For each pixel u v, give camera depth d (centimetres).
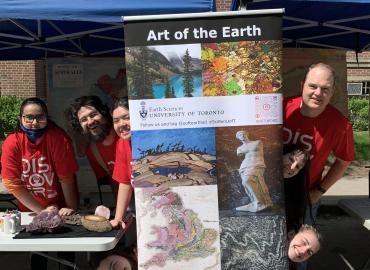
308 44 491
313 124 232
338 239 435
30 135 242
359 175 698
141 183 201
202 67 197
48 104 440
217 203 200
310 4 309
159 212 201
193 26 196
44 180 249
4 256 396
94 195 409
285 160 218
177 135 199
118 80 444
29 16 217
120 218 222
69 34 382
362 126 838
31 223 212
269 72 197
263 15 195
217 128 199
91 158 275
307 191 224
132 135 200
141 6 217
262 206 200
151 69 198
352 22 384
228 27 196
